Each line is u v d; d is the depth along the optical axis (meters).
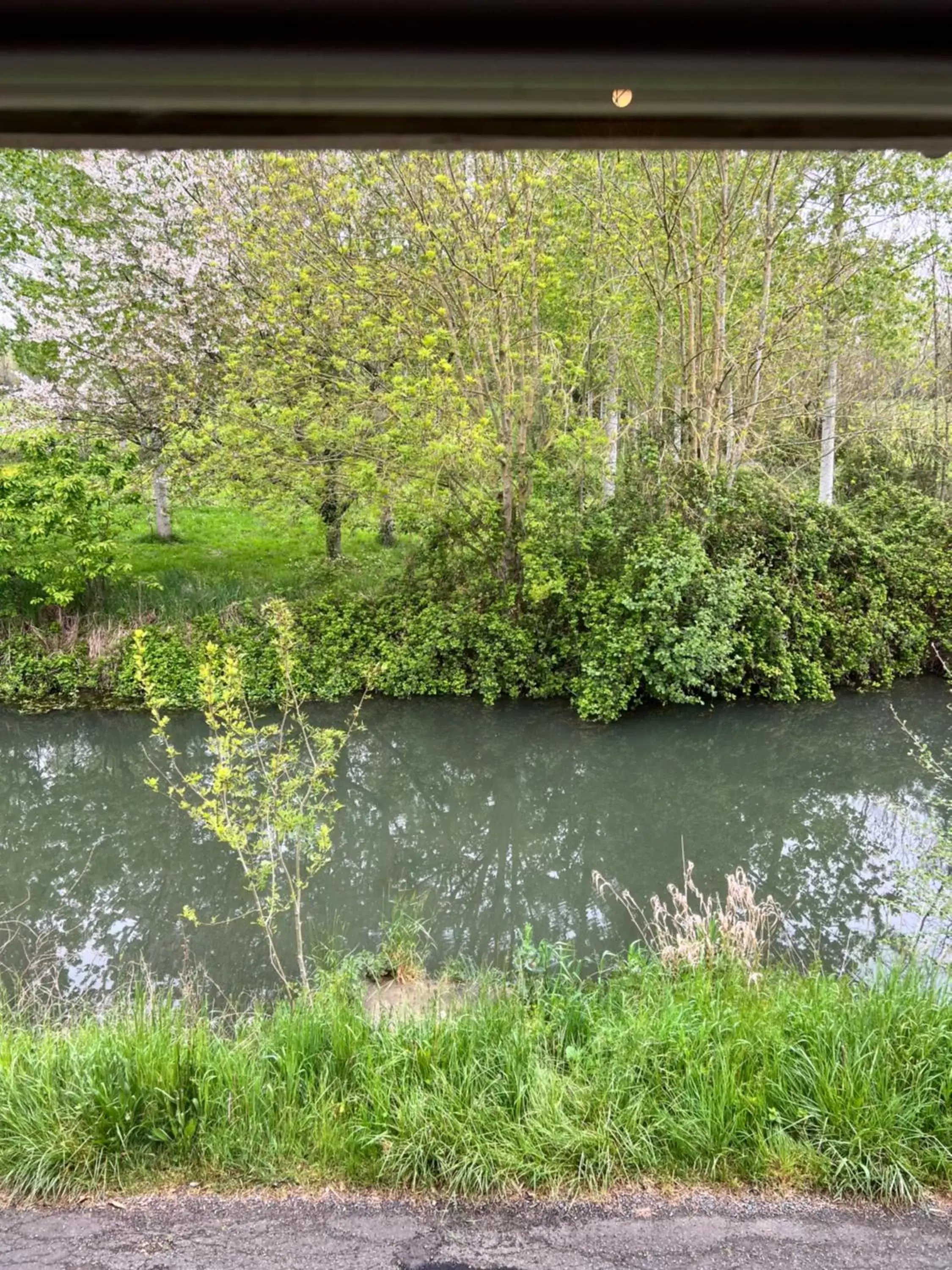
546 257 9.73
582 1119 2.92
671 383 12.80
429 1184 2.74
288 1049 3.27
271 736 9.69
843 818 7.91
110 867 7.16
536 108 0.76
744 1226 2.53
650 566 9.76
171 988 4.32
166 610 11.70
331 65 0.71
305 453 10.34
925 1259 2.39
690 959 4.35
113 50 0.70
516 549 11.11
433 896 6.62
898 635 11.02
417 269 9.53
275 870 5.57
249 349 10.23
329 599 11.46
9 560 10.91
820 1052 3.06
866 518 12.17
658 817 8.07
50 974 5.25
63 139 0.80
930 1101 2.84
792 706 10.40
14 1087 3.03
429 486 10.39
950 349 13.02
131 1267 2.43
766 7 0.69
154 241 11.23
